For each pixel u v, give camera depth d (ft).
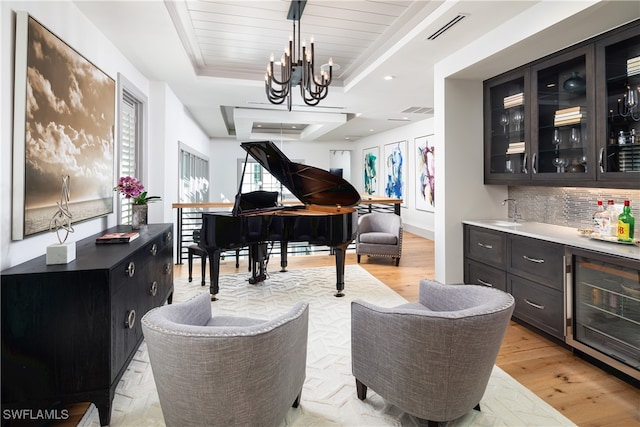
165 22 9.33
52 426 5.74
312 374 7.29
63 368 5.52
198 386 4.42
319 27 11.19
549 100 10.03
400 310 5.42
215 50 13.14
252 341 4.34
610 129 8.28
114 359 5.89
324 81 11.15
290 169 12.76
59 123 7.06
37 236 6.64
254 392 4.56
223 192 34.04
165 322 4.69
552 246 8.80
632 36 7.70
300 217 12.12
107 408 5.70
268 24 10.96
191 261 13.96
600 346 7.66
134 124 13.51
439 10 9.07
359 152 34.91
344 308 11.13
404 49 11.26
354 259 18.06
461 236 12.62
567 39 8.76
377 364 5.76
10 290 5.34
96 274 5.62
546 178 9.96
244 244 11.75
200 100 18.26
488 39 10.02
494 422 5.80
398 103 18.81
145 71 13.50
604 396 6.62
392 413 6.02
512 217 12.84
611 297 7.45
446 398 5.14
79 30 8.57
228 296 12.23
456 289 6.69
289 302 11.66
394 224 17.25
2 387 5.34
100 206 9.12
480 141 12.66
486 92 12.38
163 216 14.94
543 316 9.11
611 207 8.53
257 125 30.53
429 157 23.54
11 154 5.87
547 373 7.45
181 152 19.01
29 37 6.06
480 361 5.16
